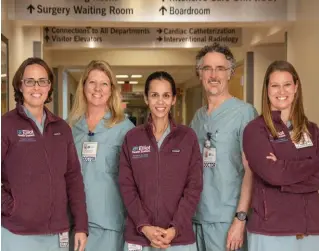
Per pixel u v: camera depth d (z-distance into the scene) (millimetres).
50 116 2461
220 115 2975
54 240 2436
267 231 2408
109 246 2936
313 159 2365
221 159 2930
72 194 2611
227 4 5320
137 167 2625
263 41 7184
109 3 5309
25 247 2342
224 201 2920
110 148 2939
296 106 2480
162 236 2502
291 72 2469
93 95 2934
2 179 2355
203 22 5383
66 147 2504
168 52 9945
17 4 5281
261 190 2469
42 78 2414
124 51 9883
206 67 2973
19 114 2377
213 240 2955
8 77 5238
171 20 5305
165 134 2701
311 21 5121
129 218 2680
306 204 2404
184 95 16094
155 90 2668
